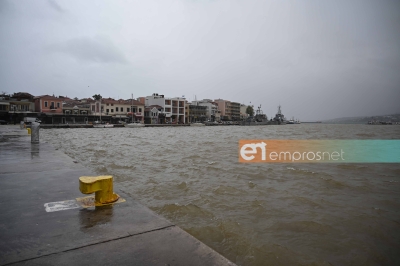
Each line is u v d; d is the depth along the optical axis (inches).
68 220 127.3
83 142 1101.7
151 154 717.3
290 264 173.6
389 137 1654.8
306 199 313.6
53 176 221.0
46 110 2709.2
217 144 1048.2
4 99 2603.3
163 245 104.5
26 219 127.6
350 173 490.6
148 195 327.3
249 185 378.6
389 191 360.8
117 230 117.0
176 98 3969.0
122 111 3198.8
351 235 219.3
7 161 298.2
